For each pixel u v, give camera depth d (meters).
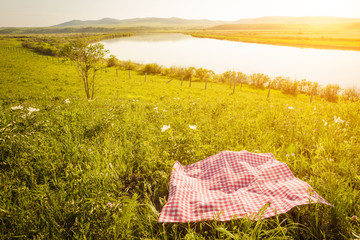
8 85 27.58
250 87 40.88
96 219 2.88
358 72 52.19
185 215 2.97
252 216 2.82
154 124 7.21
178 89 33.84
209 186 3.75
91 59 19.30
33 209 3.10
